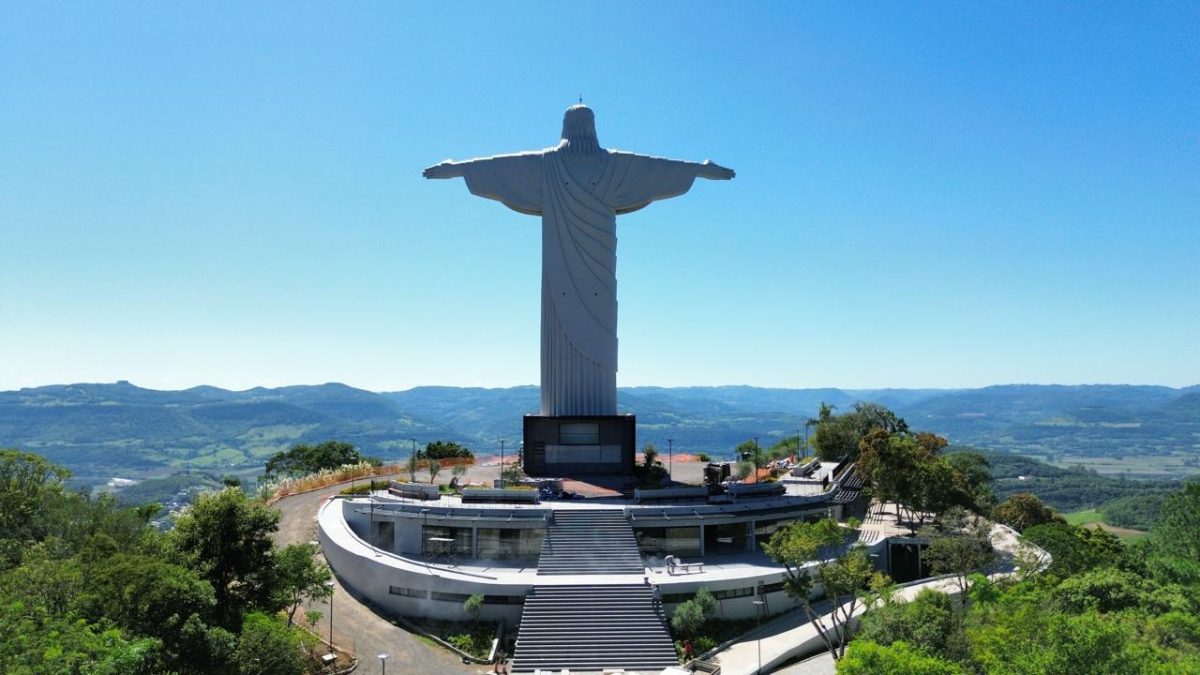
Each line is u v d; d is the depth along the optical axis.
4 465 60.78
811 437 126.00
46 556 49.19
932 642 44.75
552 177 87.12
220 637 40.09
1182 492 82.19
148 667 37.06
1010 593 52.03
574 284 86.75
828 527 55.22
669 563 63.88
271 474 126.69
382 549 69.44
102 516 57.41
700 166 86.31
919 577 73.75
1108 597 51.22
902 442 82.56
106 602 39.44
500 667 52.03
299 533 76.44
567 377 86.62
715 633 57.19
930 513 82.31
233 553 48.12
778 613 62.19
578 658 52.75
